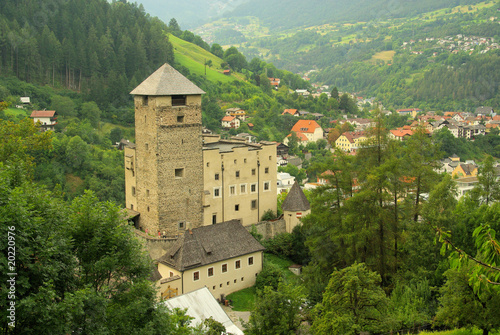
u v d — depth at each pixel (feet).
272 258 300.20
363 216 242.37
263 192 323.57
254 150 315.78
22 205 112.98
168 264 245.45
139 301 128.06
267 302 180.65
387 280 244.01
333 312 173.06
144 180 288.51
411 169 262.47
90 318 116.06
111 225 140.36
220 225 268.62
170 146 279.49
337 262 257.55
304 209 315.99
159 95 271.49
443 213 239.09
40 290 107.34
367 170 254.06
